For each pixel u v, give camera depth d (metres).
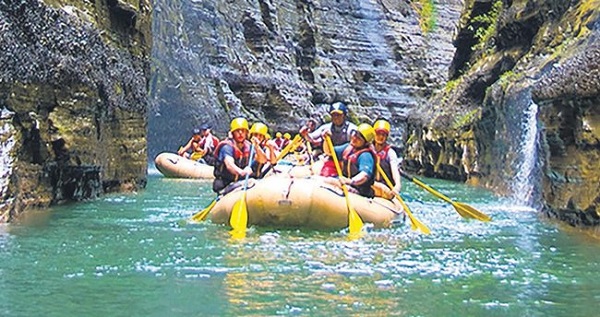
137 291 5.67
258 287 5.84
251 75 33.47
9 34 9.25
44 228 8.90
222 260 6.98
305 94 37.66
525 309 5.34
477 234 9.20
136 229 9.02
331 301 5.44
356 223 8.88
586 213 9.27
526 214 11.72
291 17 39.62
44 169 10.65
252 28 35.91
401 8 47.03
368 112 41.56
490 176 18.34
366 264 6.91
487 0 24.42
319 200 8.93
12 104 9.38
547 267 6.97
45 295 5.52
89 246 7.68
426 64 45.91
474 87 21.98
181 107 28.42
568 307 5.43
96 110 12.07
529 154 13.80
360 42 43.31
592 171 9.15
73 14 11.56
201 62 31.09
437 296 5.68
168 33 28.53
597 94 8.65
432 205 13.41
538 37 17.41
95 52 12.16
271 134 33.69
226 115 30.97
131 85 14.35
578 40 13.87
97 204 11.85
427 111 25.75
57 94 10.57
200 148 22.62
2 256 7.04
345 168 9.96
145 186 15.76
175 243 7.94
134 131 14.78
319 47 40.97
